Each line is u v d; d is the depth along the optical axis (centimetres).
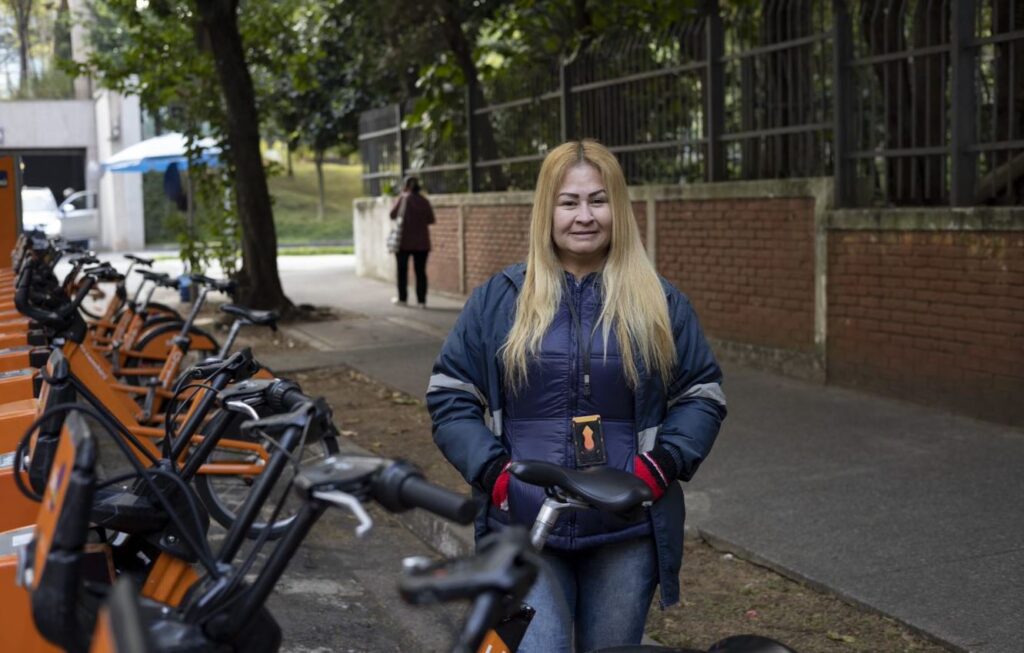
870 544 558
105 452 760
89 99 3919
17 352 634
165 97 1631
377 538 630
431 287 1856
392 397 995
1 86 3906
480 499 314
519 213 1527
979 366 799
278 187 4897
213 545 581
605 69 1280
